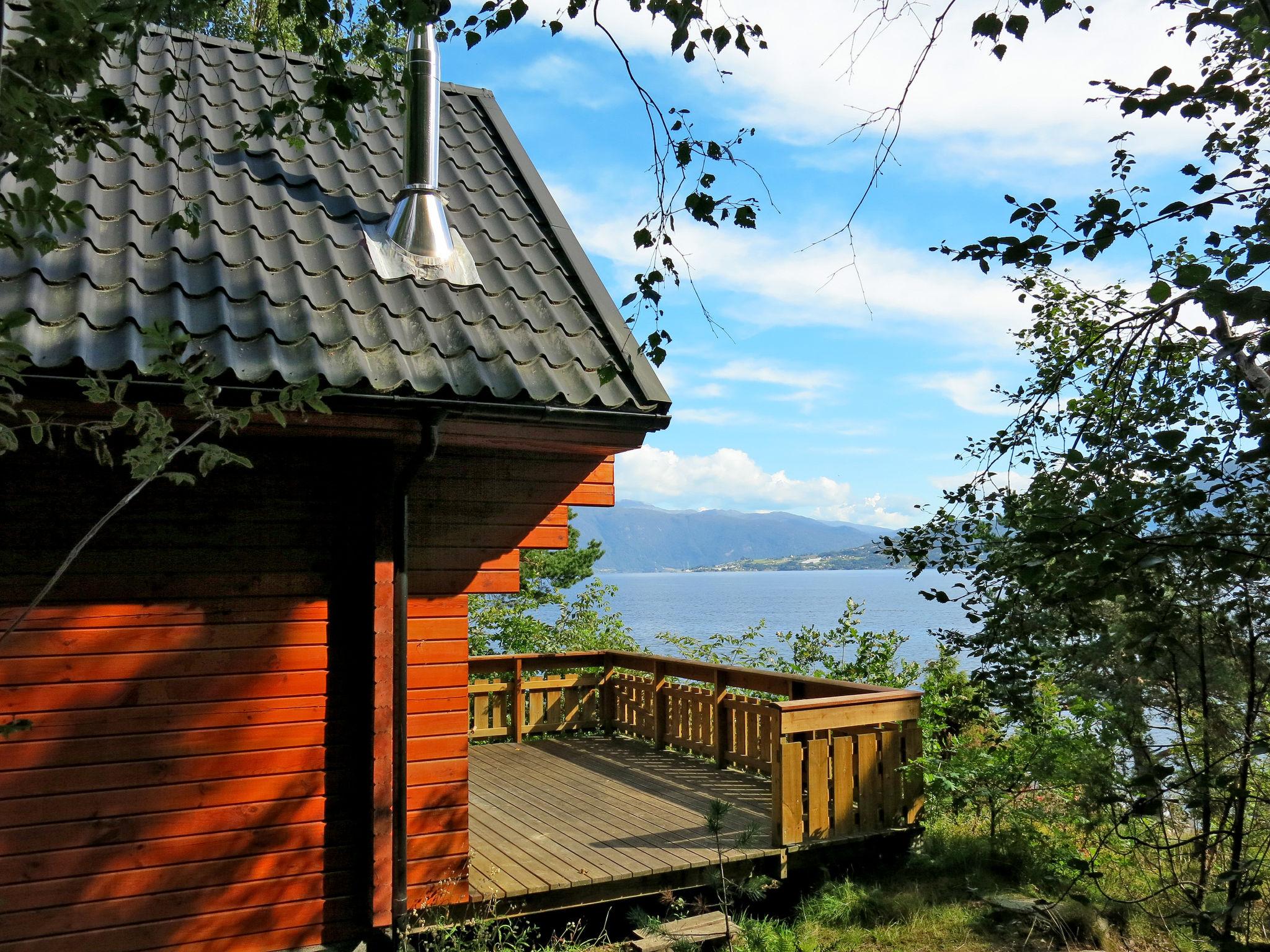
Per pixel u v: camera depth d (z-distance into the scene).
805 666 11.61
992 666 4.47
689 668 9.23
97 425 2.53
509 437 5.23
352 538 5.19
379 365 4.67
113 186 5.41
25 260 4.56
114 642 4.68
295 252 5.30
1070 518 3.06
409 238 5.71
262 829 4.88
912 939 5.61
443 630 5.42
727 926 5.05
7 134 2.21
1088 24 3.19
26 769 4.47
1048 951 5.42
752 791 7.83
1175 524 3.15
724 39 3.13
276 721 4.95
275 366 4.31
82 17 2.24
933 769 7.07
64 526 4.62
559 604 15.59
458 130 7.62
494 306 5.59
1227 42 3.91
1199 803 4.47
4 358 2.30
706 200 3.20
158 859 4.66
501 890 5.41
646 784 8.08
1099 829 6.38
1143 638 3.52
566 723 10.20
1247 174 3.62
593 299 5.91
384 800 4.99
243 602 4.94
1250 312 2.40
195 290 4.75
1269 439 2.71
